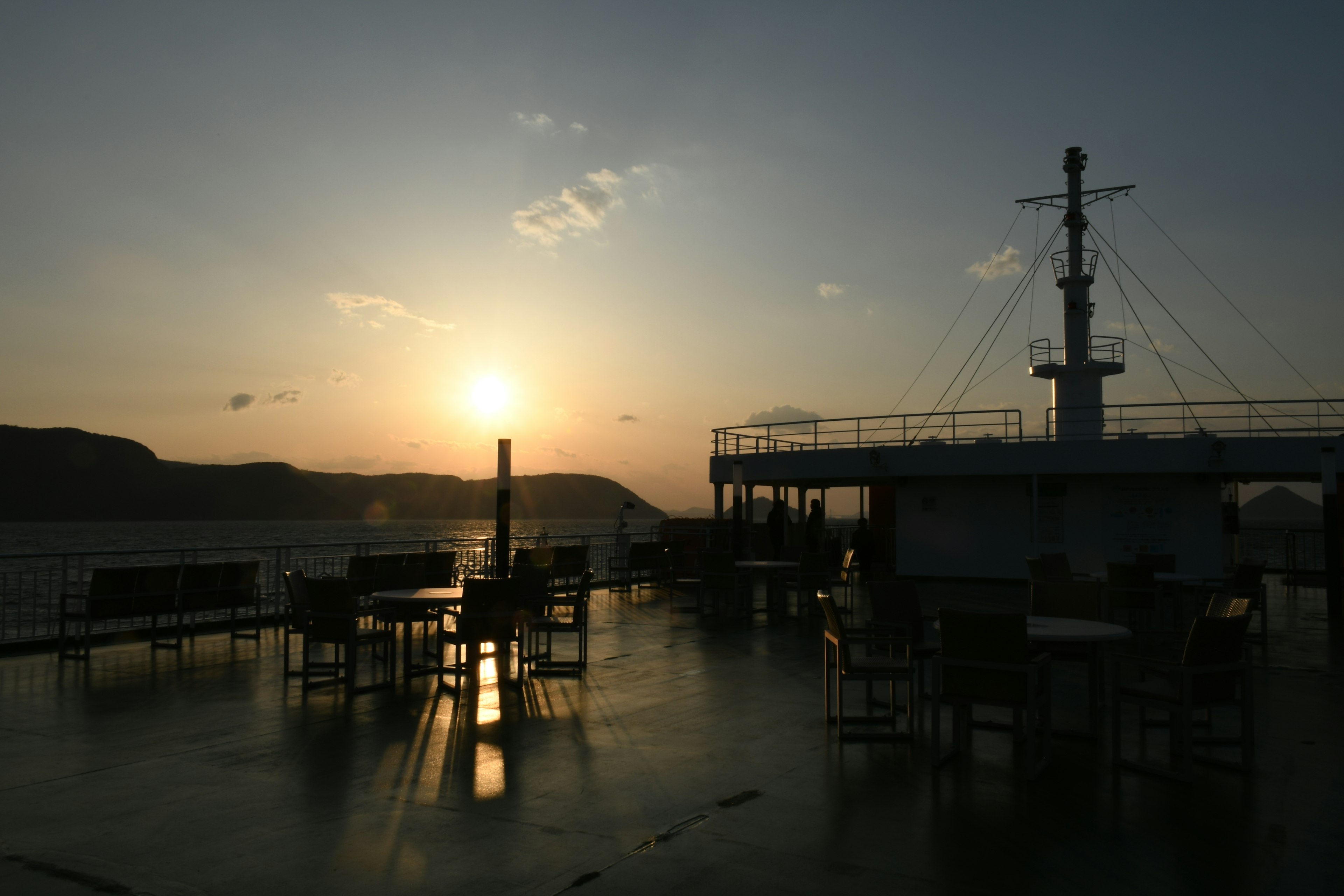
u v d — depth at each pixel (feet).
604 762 18.75
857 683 28.55
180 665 30.81
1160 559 49.47
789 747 20.25
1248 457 61.57
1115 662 19.12
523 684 27.86
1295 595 60.75
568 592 48.70
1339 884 12.46
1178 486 65.00
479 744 20.22
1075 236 75.05
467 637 26.73
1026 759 19.35
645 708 24.39
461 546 52.44
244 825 14.69
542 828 14.62
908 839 14.24
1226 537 79.20
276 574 41.45
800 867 13.00
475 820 15.01
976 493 71.00
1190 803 16.33
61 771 17.87
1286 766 18.92
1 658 32.09
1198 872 12.91
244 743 20.18
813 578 45.85
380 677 28.96
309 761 18.72
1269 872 12.90
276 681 27.94
